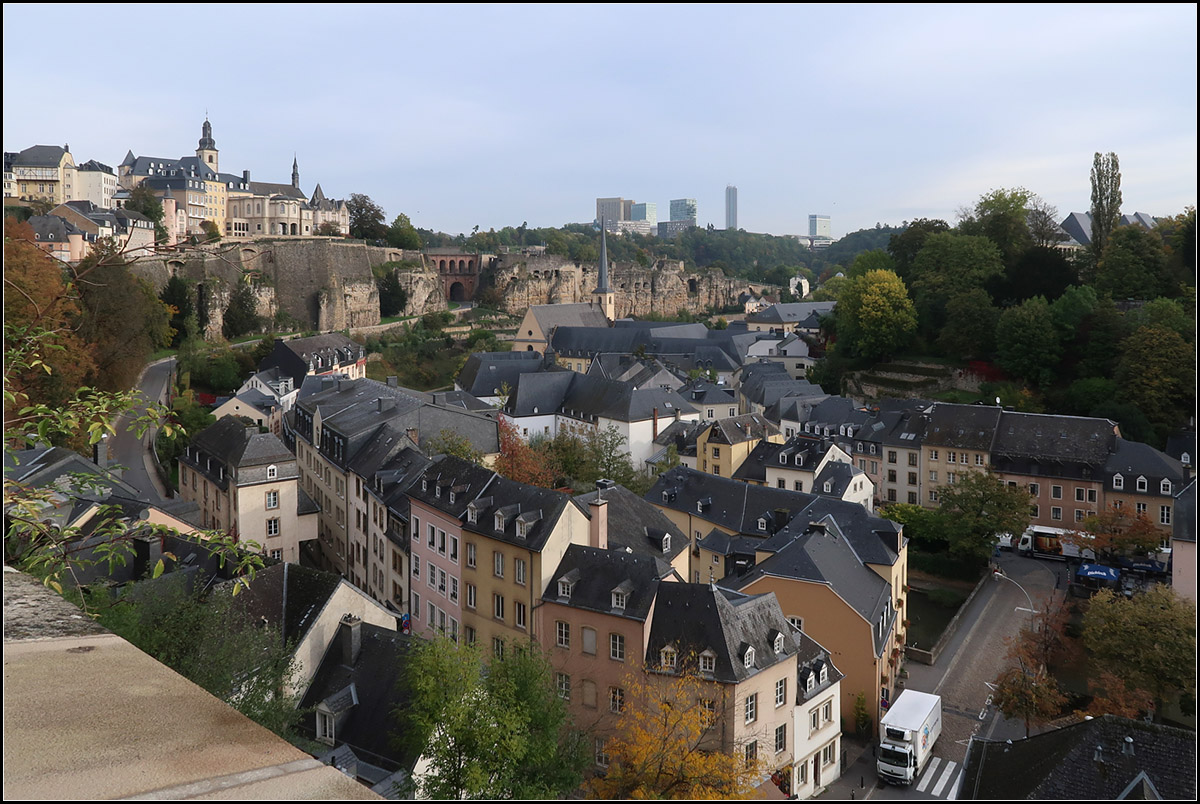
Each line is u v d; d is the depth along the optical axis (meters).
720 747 38.53
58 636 6.56
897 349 129.75
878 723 49.94
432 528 54.75
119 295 86.25
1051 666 60.81
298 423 84.62
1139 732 33.25
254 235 186.38
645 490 88.62
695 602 41.19
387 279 191.75
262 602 40.53
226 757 4.95
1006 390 109.62
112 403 14.72
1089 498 85.00
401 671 36.41
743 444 92.75
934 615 70.19
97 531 13.97
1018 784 34.41
